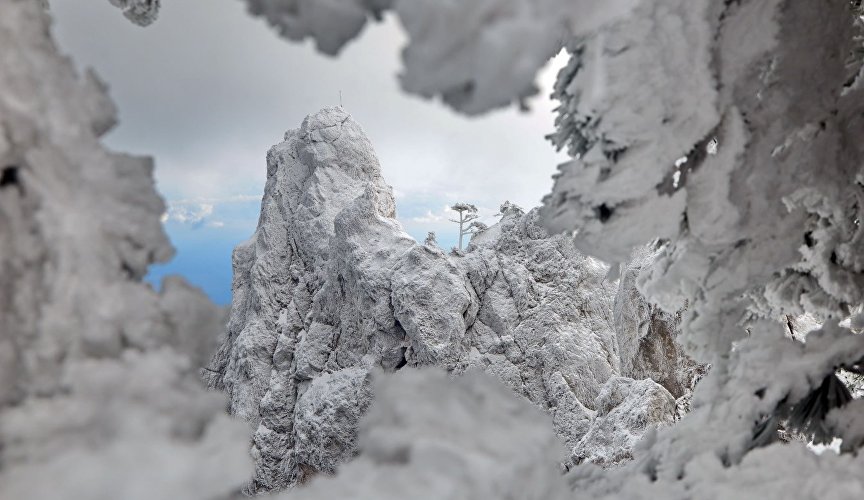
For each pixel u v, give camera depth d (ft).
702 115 9.29
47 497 4.43
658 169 9.30
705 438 10.64
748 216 10.85
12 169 5.74
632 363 50.26
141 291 6.32
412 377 7.29
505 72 4.42
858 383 18.60
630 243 9.87
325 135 107.24
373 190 91.61
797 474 9.12
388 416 6.70
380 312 82.07
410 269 80.18
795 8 10.96
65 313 5.66
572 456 45.03
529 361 76.07
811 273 12.62
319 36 4.58
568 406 71.72
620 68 8.79
